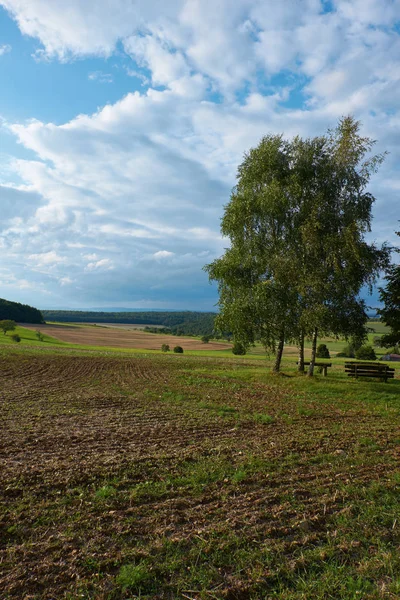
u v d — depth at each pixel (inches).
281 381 755.4
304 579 139.7
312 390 660.1
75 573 140.1
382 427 384.8
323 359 2121.1
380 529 174.7
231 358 1781.5
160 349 2704.2
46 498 201.2
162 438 325.4
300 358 868.0
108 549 155.9
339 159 746.2
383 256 746.8
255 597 129.7
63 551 153.6
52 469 240.8
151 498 204.7
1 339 2308.1
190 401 527.2
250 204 799.1
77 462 256.2
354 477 238.1
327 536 166.6
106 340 3225.9
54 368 948.0
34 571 141.2
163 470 244.8
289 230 779.4
